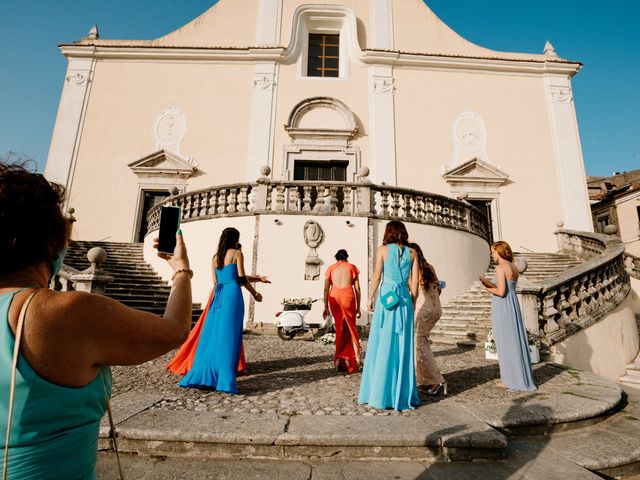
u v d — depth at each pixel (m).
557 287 6.62
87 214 14.35
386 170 15.25
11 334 0.76
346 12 16.98
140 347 0.90
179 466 2.35
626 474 2.63
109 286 9.30
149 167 14.95
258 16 17.08
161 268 10.45
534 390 4.00
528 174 15.71
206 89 15.91
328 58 17.38
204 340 3.80
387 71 16.39
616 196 22.16
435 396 3.77
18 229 0.83
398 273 3.49
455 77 16.62
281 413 3.03
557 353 6.09
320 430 2.63
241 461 2.44
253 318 8.57
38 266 0.91
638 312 13.21
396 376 3.28
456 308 9.08
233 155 15.27
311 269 8.84
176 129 15.43
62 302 0.80
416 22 17.52
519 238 15.08
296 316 7.47
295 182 9.45
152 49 16.05
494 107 16.39
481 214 11.67
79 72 15.71
